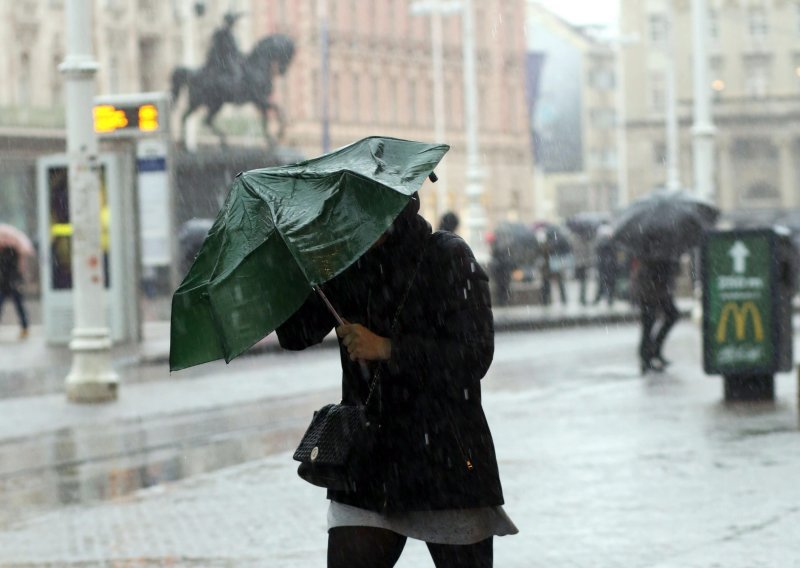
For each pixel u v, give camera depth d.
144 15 160.38
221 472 26.22
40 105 139.75
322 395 40.75
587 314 77.56
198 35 168.00
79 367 39.22
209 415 36.09
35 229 134.25
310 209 10.70
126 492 24.52
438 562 11.40
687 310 79.19
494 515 11.37
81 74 39.09
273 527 20.86
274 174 11.11
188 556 19.03
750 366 34.75
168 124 49.00
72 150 39.16
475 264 11.23
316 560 18.58
